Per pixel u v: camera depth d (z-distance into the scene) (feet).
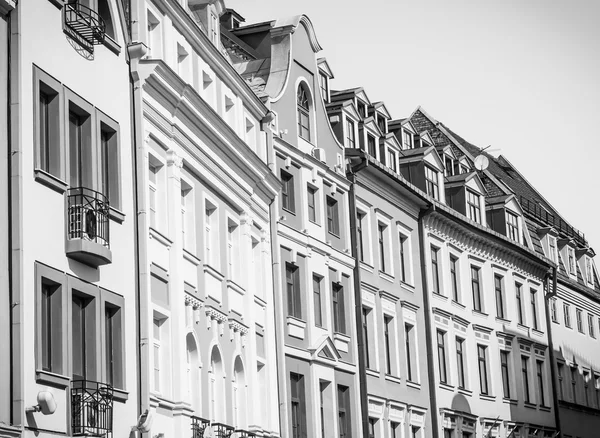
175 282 96.43
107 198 84.12
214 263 108.06
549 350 199.00
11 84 75.10
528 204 222.89
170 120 98.12
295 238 130.11
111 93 88.69
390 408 146.10
